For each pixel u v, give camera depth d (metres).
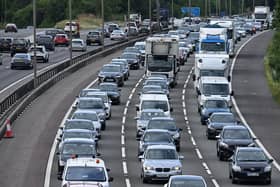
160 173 73.19
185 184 58.59
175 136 92.44
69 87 145.38
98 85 141.12
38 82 138.88
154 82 138.88
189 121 116.81
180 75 171.62
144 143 85.31
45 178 75.31
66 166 62.03
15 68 172.88
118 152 91.38
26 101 122.19
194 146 96.94
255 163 73.94
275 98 139.88
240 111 126.88
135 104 130.50
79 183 59.75
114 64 155.00
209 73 140.75
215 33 156.12
